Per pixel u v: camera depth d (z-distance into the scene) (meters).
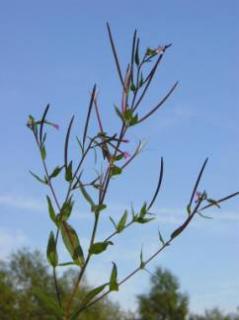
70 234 0.49
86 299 0.48
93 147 0.49
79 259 0.49
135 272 0.49
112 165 0.49
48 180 0.49
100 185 0.49
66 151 0.49
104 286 0.48
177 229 0.49
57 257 0.49
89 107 0.49
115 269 0.48
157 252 0.49
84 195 0.49
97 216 0.49
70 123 0.49
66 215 0.49
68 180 0.49
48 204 0.49
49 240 0.49
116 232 0.49
